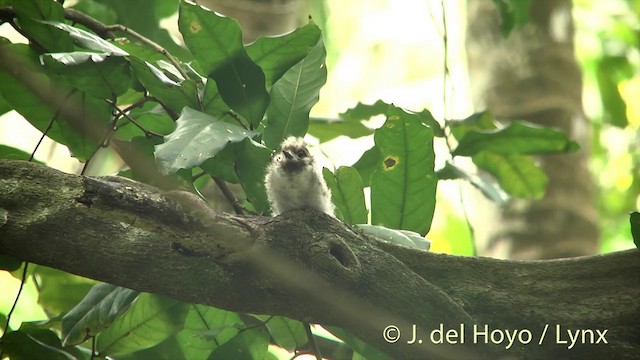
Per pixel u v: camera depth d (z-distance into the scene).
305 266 7.96
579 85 17.30
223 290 8.18
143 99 9.76
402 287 8.07
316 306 8.12
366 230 9.16
